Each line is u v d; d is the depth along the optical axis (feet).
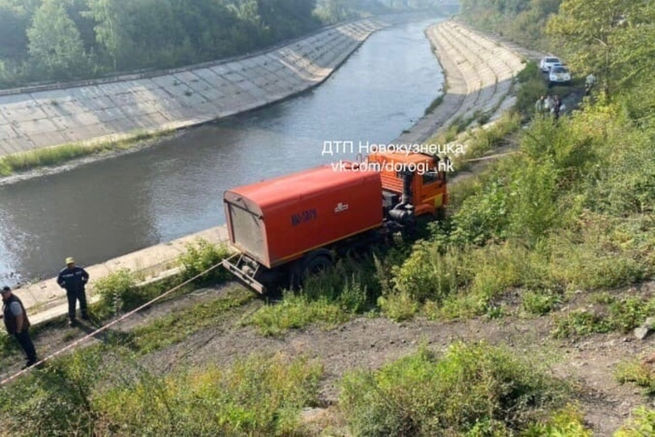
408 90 197.57
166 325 44.52
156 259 64.08
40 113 130.31
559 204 49.90
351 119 157.17
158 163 118.83
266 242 45.11
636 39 76.13
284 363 36.29
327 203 47.55
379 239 52.31
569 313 34.17
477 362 26.73
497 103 133.49
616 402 24.38
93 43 182.91
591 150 59.26
